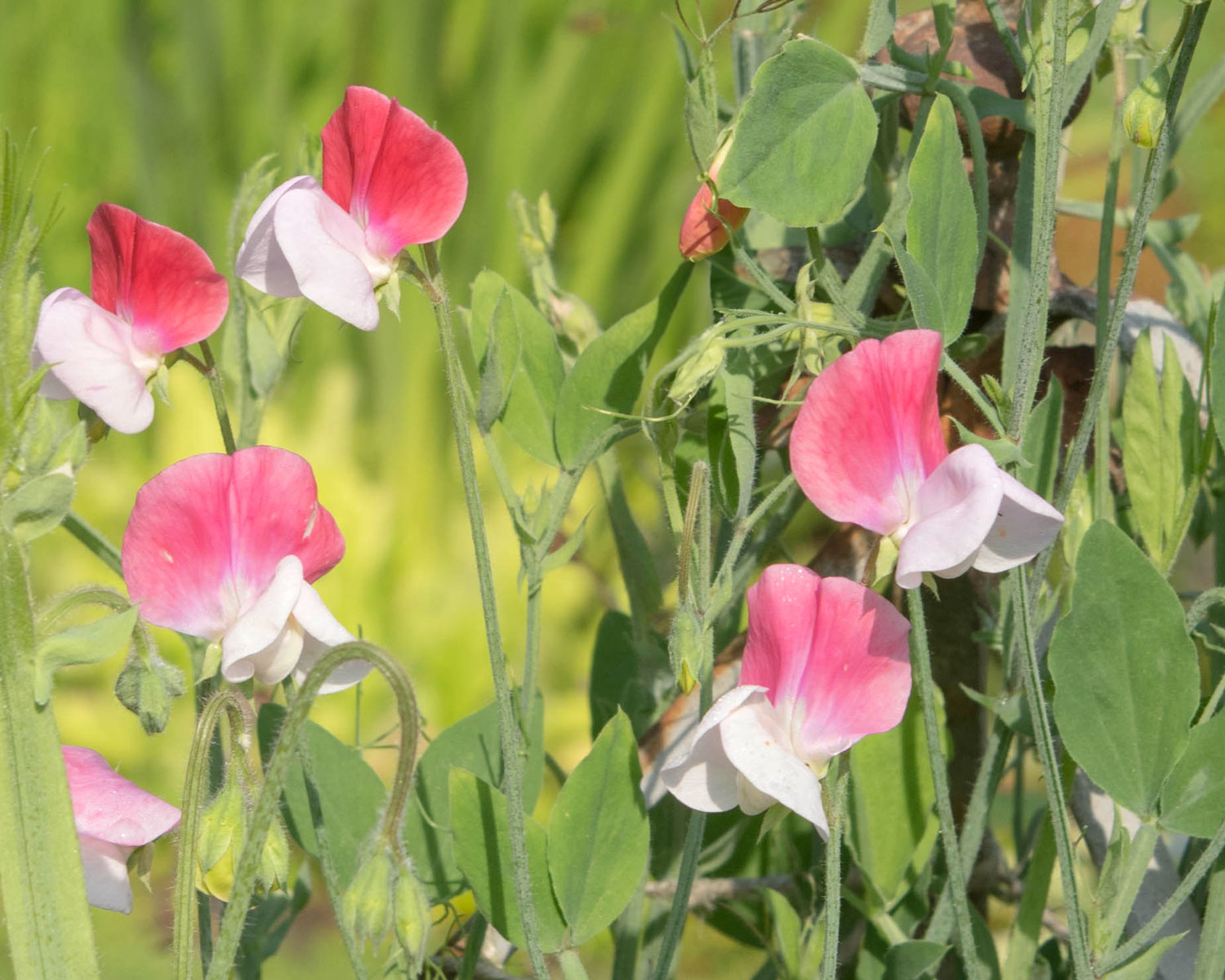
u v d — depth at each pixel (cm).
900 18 97
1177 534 95
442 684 191
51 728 88
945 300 91
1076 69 93
